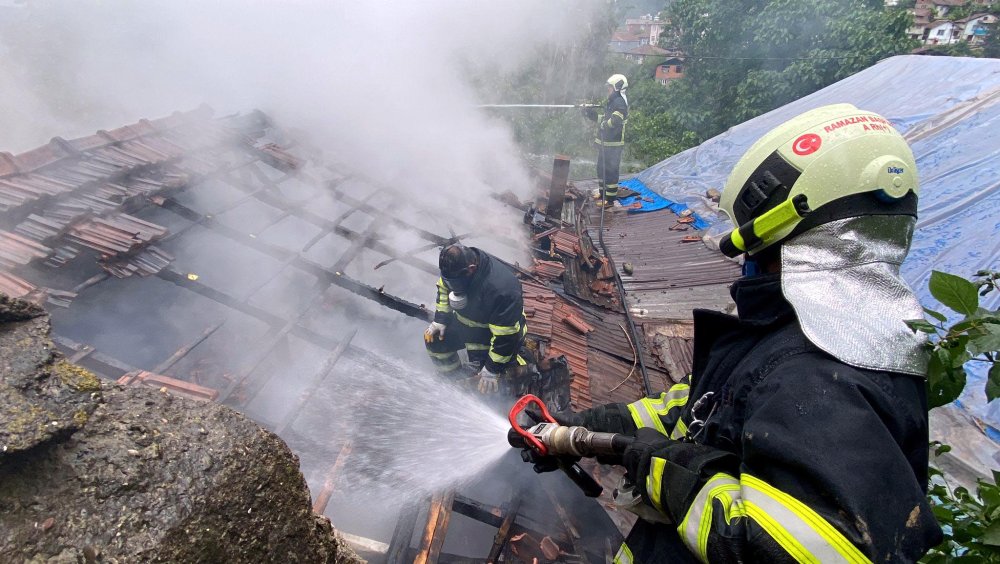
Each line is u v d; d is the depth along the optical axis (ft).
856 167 3.33
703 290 21.66
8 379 3.36
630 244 26.48
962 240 19.62
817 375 3.04
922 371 3.25
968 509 5.04
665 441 3.76
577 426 5.02
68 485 3.22
